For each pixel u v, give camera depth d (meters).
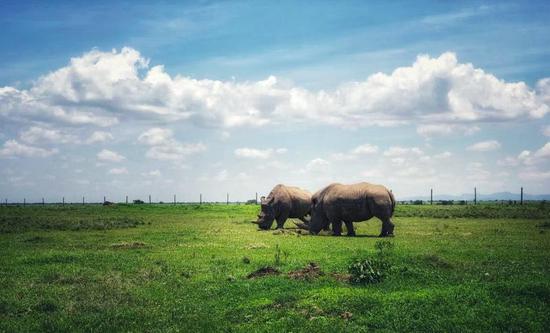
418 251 20.06
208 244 24.33
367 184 30.53
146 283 15.08
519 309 10.91
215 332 10.54
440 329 10.14
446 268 16.30
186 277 16.02
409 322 10.52
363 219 30.20
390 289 13.24
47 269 17.20
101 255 20.27
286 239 26.88
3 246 24.36
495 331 9.98
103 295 13.55
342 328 10.36
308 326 10.49
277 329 10.41
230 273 16.38
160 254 20.78
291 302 12.14
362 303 11.68
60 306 12.59
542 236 27.09
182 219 45.38
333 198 30.67
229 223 40.50
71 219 42.25
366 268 14.60
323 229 33.03
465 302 11.51
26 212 54.38
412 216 49.03
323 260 18.19
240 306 12.08
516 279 14.23
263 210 35.72
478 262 17.48
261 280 14.59
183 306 12.51
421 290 12.75
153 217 47.97
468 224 37.34
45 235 30.00
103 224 36.97
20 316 11.88
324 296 12.19
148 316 11.68
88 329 10.87
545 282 12.59
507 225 35.84
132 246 23.55
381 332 10.16
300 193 38.09
